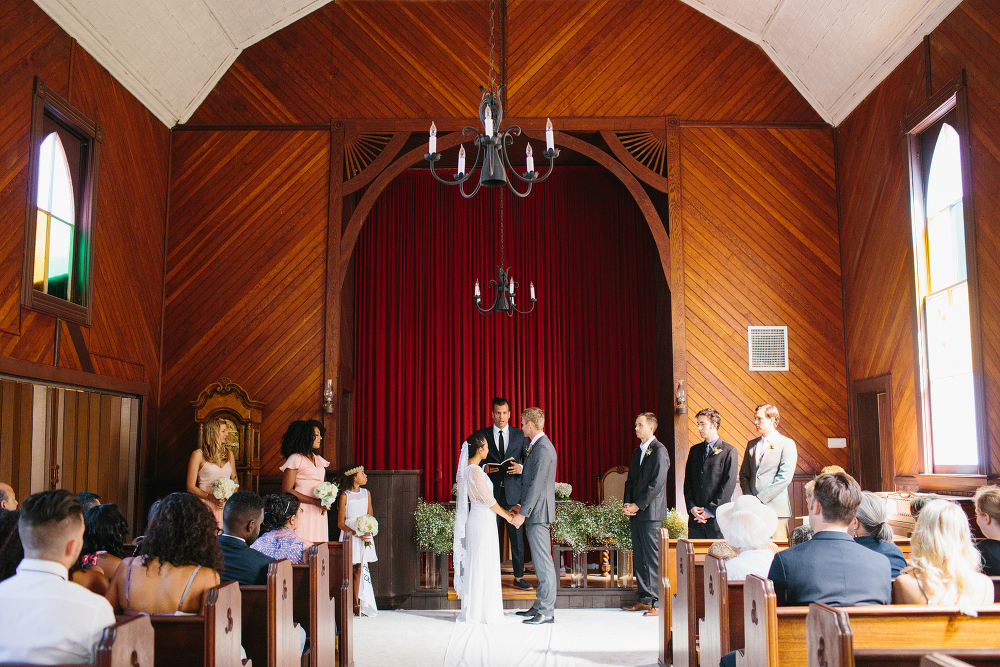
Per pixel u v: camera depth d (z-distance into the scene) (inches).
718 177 310.2
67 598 86.5
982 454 216.2
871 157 284.5
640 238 360.5
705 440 244.5
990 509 127.9
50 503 88.9
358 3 314.8
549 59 313.0
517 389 355.3
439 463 348.8
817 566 109.0
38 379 216.8
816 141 313.6
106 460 255.6
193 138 309.0
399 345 354.6
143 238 285.4
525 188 362.9
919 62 252.2
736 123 311.7
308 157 308.5
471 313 357.7
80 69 243.6
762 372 301.6
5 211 206.1
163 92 292.8
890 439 271.9
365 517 240.8
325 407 293.7
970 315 221.8
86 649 85.9
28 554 88.8
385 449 350.6
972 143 223.5
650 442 247.6
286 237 304.8
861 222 292.4
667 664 178.2
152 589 107.4
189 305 301.1
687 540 164.4
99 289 254.1
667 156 309.7
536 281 358.6
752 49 315.9
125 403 270.4
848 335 301.9
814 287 306.5
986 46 217.6
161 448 292.4
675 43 315.6
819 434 299.1
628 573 267.7
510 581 284.4
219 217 305.7
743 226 308.5
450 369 355.9
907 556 171.6
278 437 294.5
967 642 95.0
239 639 111.0
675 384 299.7
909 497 227.0
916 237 255.9
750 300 305.3
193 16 274.8
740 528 137.9
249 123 309.4
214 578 110.2
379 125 309.1
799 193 310.8
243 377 297.7
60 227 238.2
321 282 302.7
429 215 361.4
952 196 242.2
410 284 357.4
